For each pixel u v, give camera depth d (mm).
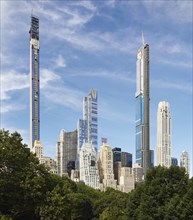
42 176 70062
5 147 65000
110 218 92250
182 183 78188
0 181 62438
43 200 66000
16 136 68688
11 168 65438
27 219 68312
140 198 80188
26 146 70438
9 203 63938
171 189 77688
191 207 72188
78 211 104062
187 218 72188
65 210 66688
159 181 79250
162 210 74125
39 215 66125
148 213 75375
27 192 64312
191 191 74062
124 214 85000
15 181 63625
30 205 65438
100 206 111188
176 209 72938
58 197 66062
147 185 80812
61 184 83250
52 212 65125
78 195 105438
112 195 117750
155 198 77188
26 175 65062
